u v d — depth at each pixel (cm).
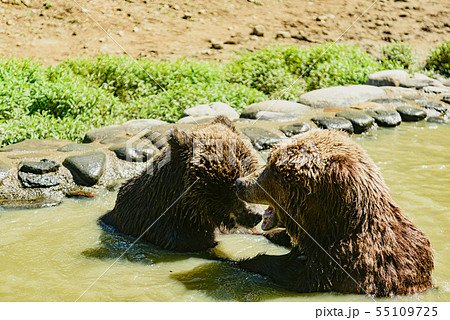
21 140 747
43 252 484
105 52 1158
